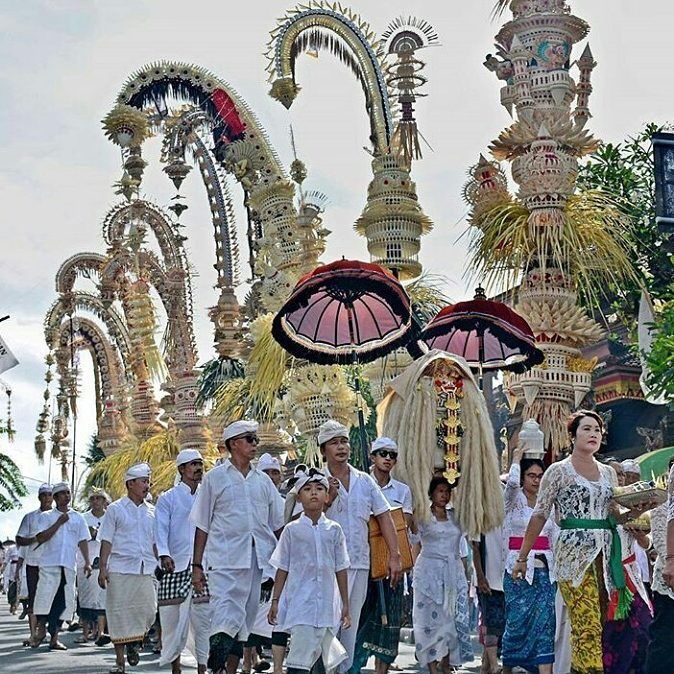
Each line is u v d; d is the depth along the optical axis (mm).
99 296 29312
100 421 33188
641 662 9453
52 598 17109
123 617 13344
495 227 14531
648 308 15781
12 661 14828
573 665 8500
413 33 17156
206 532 10258
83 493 31297
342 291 11773
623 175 19328
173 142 20906
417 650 10914
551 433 14156
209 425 23406
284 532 9094
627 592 8523
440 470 11117
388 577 9797
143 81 20406
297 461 20203
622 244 15031
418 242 16625
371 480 9836
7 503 52594
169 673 13109
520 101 14555
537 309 14281
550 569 9805
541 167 14273
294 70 18047
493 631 11336
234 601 10086
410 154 16797
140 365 27797
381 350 12828
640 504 8234
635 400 20859
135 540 13500
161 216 25562
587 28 14789
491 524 10969
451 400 11125
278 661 11180
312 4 17812
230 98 19891
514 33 14828
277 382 17250
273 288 17922
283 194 18438
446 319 12352
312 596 8945
